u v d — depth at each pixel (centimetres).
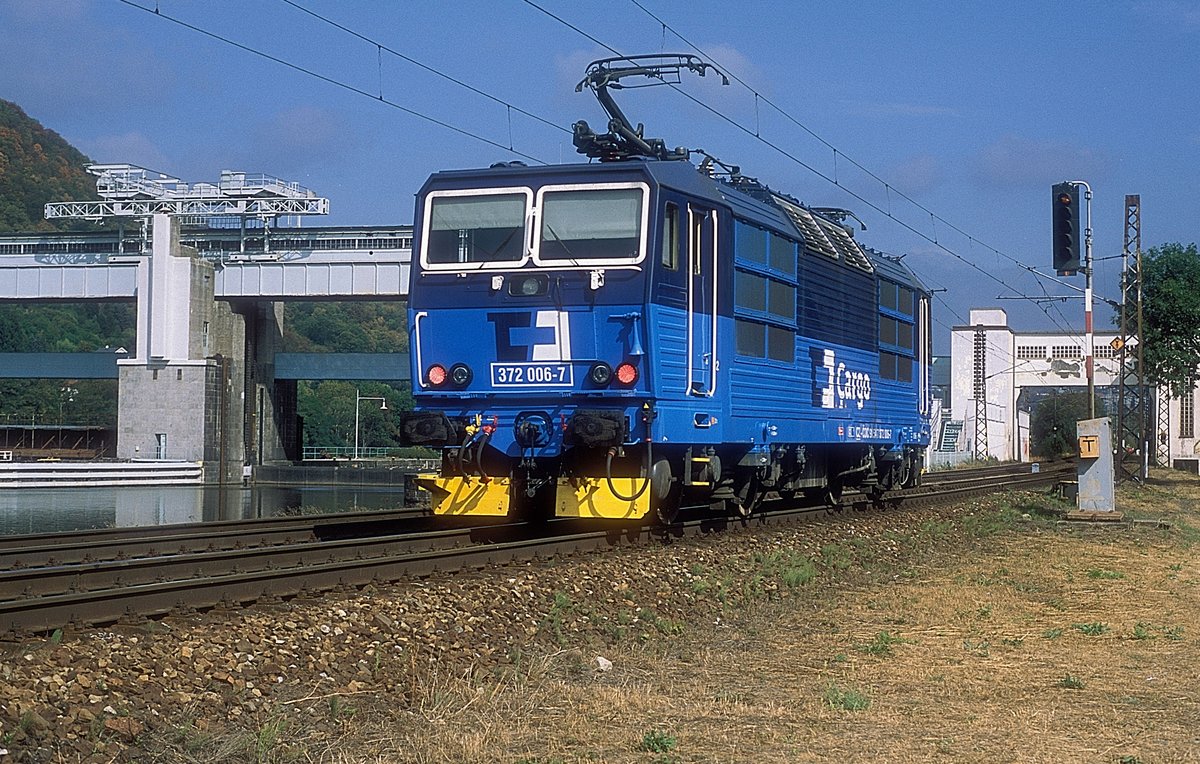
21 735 720
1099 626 1309
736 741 838
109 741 746
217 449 5847
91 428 8406
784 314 1992
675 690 993
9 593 1118
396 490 5375
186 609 1053
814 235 2178
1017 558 1967
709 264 1717
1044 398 10581
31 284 6075
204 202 6034
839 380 2264
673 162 1706
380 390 12200
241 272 5916
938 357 8869
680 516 2098
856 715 918
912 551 2033
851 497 2620
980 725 891
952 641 1245
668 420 1612
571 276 1599
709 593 1451
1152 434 6575
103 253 6147
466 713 881
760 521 2128
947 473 5041
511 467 1670
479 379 1641
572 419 1580
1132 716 925
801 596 1526
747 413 1841
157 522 3344
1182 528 2606
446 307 1653
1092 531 2439
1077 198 2583
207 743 773
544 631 1168
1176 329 5097
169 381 5822
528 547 1520
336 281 5822
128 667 861
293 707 861
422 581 1295
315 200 6066
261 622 1017
